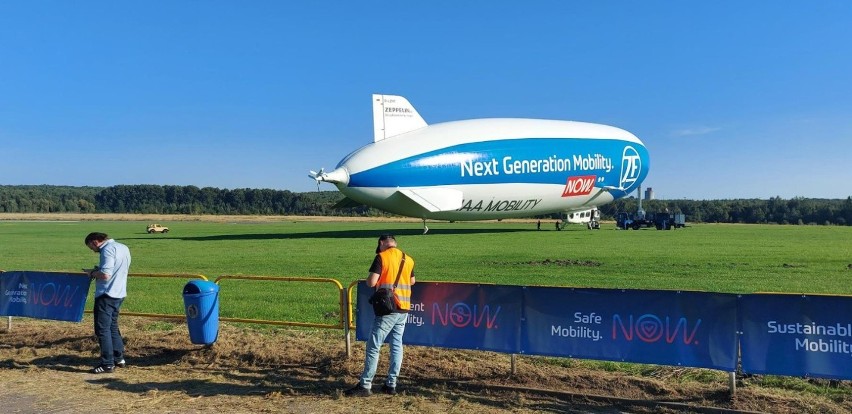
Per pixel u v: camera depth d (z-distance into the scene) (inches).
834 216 5007.4
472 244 1573.6
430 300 353.4
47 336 445.1
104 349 358.3
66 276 442.0
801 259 1091.9
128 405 293.9
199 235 2217.0
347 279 806.5
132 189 7647.6
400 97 1903.3
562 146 2068.2
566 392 308.8
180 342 424.8
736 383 319.0
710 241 1711.4
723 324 292.4
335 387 325.7
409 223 3902.6
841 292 655.8
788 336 281.6
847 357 270.7
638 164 2346.2
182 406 292.8
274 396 306.8
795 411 277.4
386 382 313.4
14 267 992.9
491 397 308.0
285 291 677.9
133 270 936.9
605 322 314.2
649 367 355.3
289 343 411.5
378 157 1764.3
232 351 395.9
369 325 368.2
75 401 300.7
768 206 5585.6
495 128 1969.7
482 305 341.1
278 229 2810.0
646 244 1563.7
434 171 1813.5
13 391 318.3
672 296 301.9
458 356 378.6
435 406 293.4
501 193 1945.1
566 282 749.3
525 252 1283.2
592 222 2610.7
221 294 650.2
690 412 282.0
